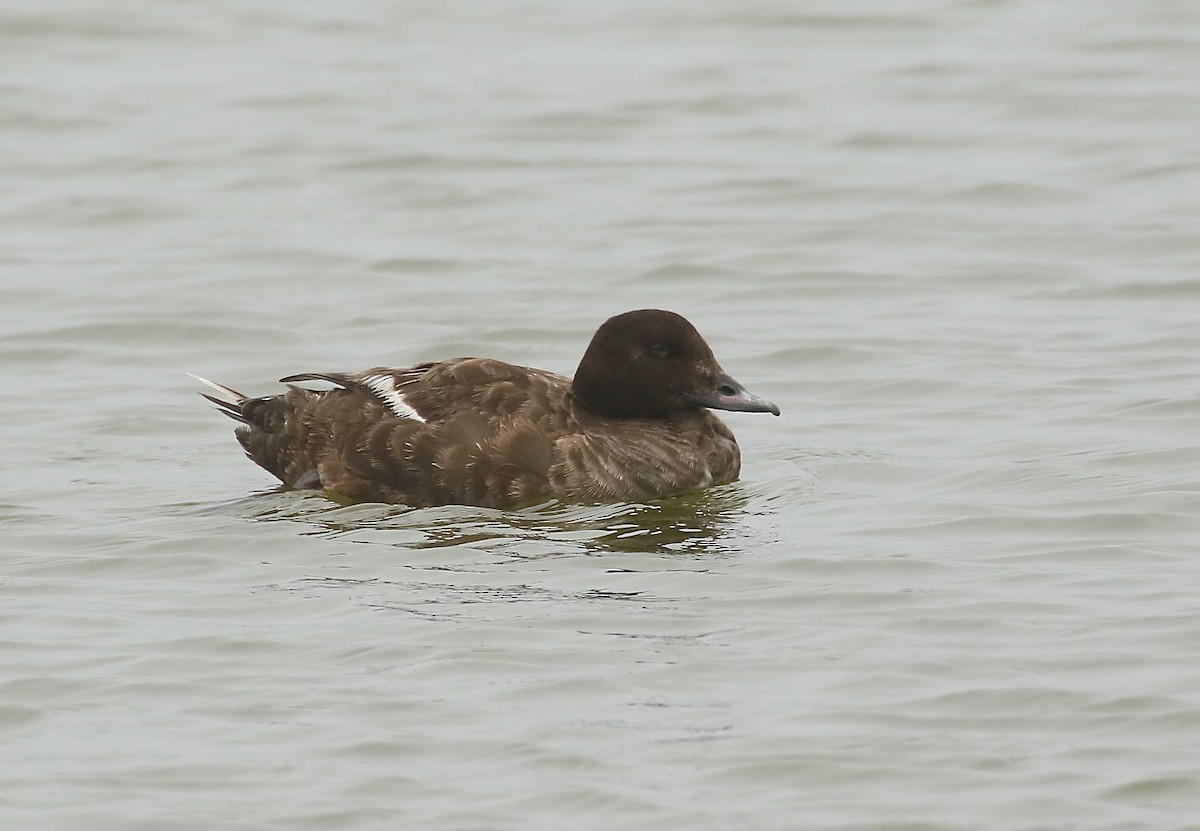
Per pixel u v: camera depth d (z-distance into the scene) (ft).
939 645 38.09
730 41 109.60
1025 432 54.49
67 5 117.08
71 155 90.02
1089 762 32.73
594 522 47.52
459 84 101.40
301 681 36.73
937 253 76.07
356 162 88.94
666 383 50.90
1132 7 114.73
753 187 84.89
